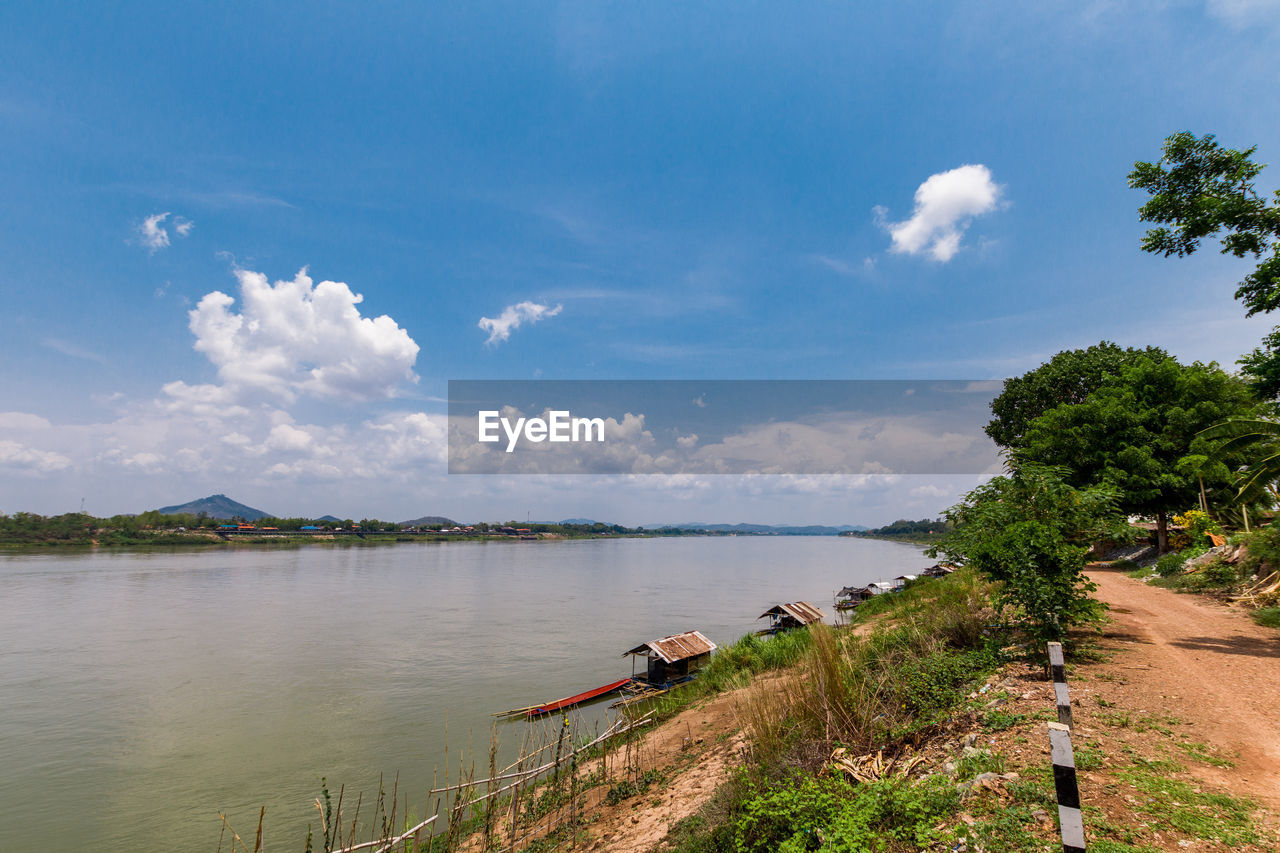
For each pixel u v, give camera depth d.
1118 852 4.69
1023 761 6.55
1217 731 7.30
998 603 11.72
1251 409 30.75
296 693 27.36
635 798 11.41
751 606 52.78
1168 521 36.19
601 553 158.75
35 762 20.28
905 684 10.01
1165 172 13.88
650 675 27.20
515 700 25.81
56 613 49.25
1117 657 10.96
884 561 127.00
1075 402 44.19
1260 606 16.75
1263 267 13.17
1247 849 4.76
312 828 15.36
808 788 6.44
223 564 99.81
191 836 15.58
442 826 13.83
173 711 25.20
